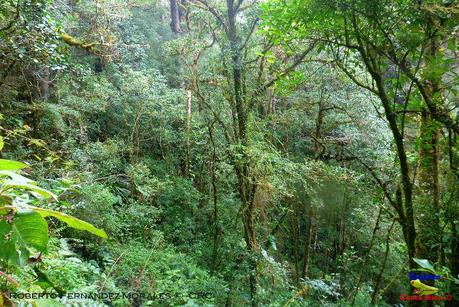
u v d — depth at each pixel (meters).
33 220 0.86
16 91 7.85
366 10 3.23
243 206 6.37
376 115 8.34
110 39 9.89
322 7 3.39
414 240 3.64
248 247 6.27
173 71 12.74
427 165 3.96
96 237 6.14
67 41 7.98
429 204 3.83
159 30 15.66
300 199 8.03
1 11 4.93
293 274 8.51
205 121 7.56
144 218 7.75
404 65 3.44
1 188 0.91
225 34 6.72
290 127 9.09
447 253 3.65
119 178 9.16
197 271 6.45
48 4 5.53
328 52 4.44
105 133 10.71
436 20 3.17
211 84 7.07
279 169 6.34
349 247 9.77
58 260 3.70
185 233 8.39
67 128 8.73
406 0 3.14
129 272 5.30
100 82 10.25
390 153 7.34
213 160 7.49
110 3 10.52
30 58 5.43
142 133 10.81
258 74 6.66
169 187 9.18
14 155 6.41
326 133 9.69
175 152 10.98
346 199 8.17
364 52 3.55
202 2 6.85
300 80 5.94
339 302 6.95
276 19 3.86
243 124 6.39
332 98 8.39
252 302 5.64
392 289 8.09
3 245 0.85
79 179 5.93
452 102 3.69
